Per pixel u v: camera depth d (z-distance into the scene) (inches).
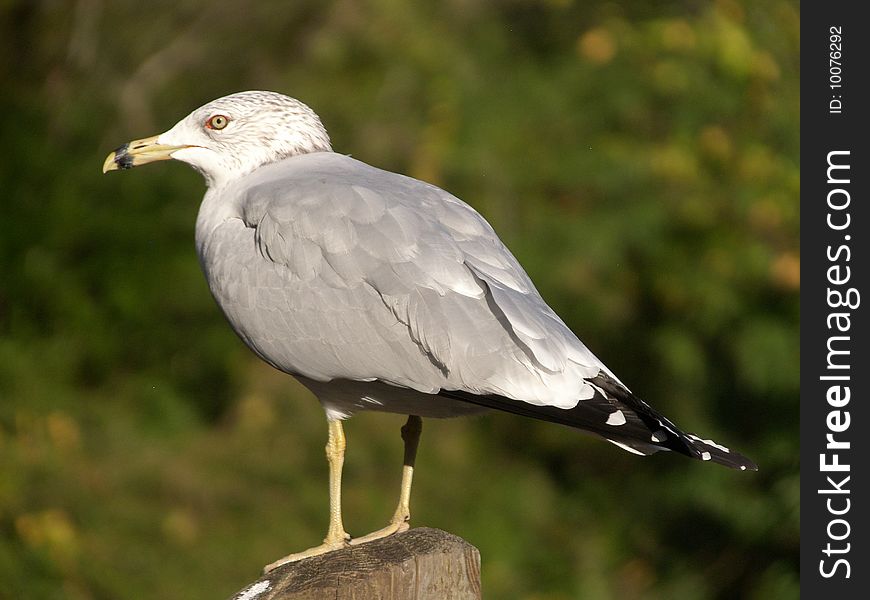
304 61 539.8
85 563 400.2
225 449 458.6
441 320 192.1
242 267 210.2
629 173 468.4
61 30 549.3
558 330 193.0
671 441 186.5
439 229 199.6
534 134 494.9
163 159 230.7
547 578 452.4
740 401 469.7
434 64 517.7
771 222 458.6
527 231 480.1
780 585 431.8
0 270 477.4
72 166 511.2
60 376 463.5
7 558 391.9
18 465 422.0
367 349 198.1
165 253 493.4
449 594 174.7
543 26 527.5
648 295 486.9
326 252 200.7
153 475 438.0
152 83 541.0
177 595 400.2
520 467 489.4
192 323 490.0
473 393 191.6
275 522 431.5
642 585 458.0
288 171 220.1
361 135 504.7
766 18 478.0
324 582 167.6
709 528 465.1
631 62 483.2
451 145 488.4
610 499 483.5
